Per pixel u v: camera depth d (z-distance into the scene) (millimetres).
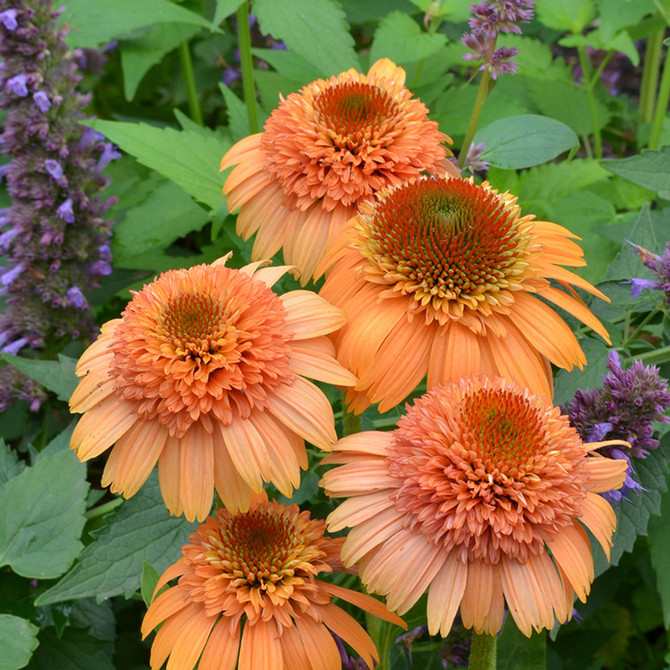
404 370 386
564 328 395
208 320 373
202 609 371
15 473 496
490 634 363
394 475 355
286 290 487
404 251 391
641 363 404
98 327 579
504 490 346
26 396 549
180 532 434
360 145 428
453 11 564
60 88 552
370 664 368
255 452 364
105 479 373
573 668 535
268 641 363
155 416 373
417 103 454
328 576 451
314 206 430
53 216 556
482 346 390
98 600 420
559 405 423
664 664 564
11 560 439
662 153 481
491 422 353
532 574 345
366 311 393
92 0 584
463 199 401
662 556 483
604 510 358
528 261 397
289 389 374
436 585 345
